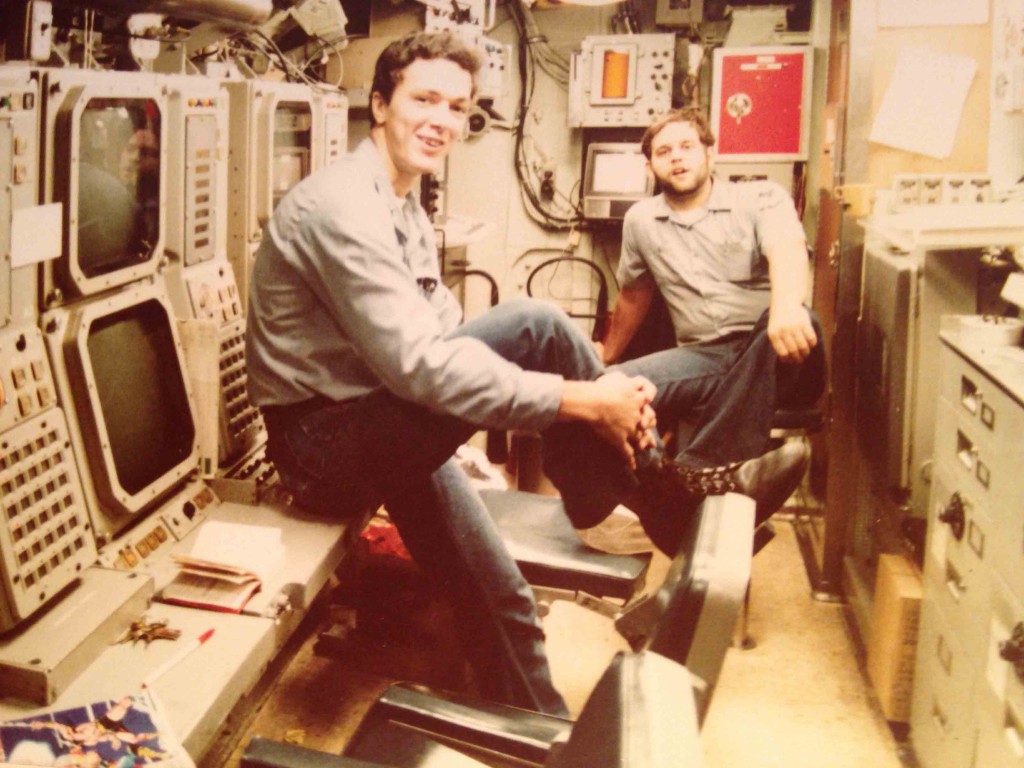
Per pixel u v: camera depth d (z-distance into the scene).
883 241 2.69
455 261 4.11
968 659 1.82
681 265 2.91
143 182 1.86
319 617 2.59
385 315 1.72
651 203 3.00
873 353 2.66
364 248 1.74
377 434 1.83
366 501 1.93
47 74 1.55
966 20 2.57
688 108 2.91
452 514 1.96
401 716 1.38
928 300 2.31
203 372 2.04
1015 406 1.60
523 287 4.40
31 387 1.52
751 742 2.25
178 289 2.08
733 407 2.52
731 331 2.89
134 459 1.83
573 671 2.51
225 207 2.29
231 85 2.32
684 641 0.86
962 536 1.87
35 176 1.54
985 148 2.61
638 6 4.09
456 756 1.33
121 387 1.81
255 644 1.53
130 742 1.27
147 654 1.48
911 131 2.63
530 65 4.18
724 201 2.87
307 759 1.09
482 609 1.97
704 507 0.99
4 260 1.47
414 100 1.94
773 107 3.79
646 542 3.17
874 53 2.62
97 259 1.72
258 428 2.34
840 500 2.89
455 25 3.54
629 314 3.20
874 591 2.60
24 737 1.27
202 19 2.10
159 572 1.76
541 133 4.24
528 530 2.19
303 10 3.20
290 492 1.97
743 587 0.87
